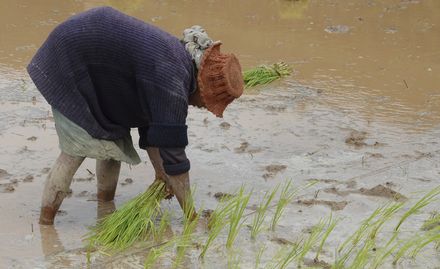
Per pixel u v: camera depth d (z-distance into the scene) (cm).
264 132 791
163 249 554
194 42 546
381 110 852
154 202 583
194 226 579
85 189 662
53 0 1291
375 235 578
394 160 723
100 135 557
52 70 546
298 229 590
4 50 1018
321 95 898
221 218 569
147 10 1237
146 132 584
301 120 824
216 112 548
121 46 531
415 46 1072
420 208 618
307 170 702
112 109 556
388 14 1234
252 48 1058
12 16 1179
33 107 838
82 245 562
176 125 530
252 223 598
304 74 966
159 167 590
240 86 548
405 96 893
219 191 656
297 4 1298
